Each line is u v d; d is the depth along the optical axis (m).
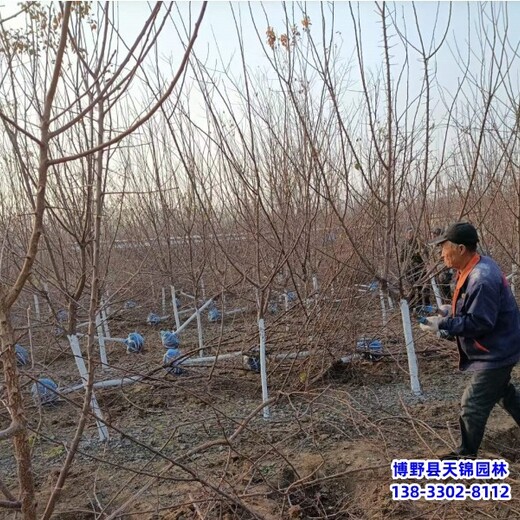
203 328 8.11
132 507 3.06
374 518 2.91
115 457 3.71
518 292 6.98
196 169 5.24
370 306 6.48
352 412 3.93
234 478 3.32
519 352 3.14
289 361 5.32
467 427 3.24
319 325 4.88
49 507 2.04
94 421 3.98
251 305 7.48
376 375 5.14
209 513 2.94
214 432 4.04
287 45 4.04
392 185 4.32
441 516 2.86
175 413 4.49
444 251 3.27
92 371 2.24
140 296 8.90
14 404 1.80
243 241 6.20
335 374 5.17
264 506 3.03
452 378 5.04
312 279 5.43
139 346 6.33
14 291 1.77
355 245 4.33
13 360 1.79
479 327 3.05
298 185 4.84
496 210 6.33
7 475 3.58
